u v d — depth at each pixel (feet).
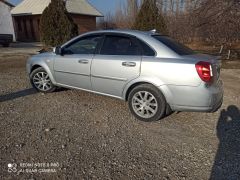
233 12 35.29
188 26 41.65
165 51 13.78
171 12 53.26
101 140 12.05
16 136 12.12
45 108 16.11
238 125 14.26
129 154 10.88
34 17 104.99
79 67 16.46
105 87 15.66
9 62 37.58
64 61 17.24
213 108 13.34
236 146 11.80
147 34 14.85
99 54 15.72
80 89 17.15
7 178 9.06
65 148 11.16
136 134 12.84
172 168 9.95
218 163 10.34
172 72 13.15
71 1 110.01
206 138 12.60
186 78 12.89
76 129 13.15
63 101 17.53
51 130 12.91
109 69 15.08
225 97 19.85
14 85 21.89
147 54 14.11
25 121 13.97
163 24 37.40
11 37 71.46
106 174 9.45
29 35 107.76
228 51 48.52
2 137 11.98
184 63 12.98
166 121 14.58
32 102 17.22
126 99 15.23
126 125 13.89
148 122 14.38
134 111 14.73
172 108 13.74
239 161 10.50
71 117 14.75
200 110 13.17
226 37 39.52
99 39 15.99
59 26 39.75
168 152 11.16
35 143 11.51
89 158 10.45
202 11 37.22
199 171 9.79
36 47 69.97
